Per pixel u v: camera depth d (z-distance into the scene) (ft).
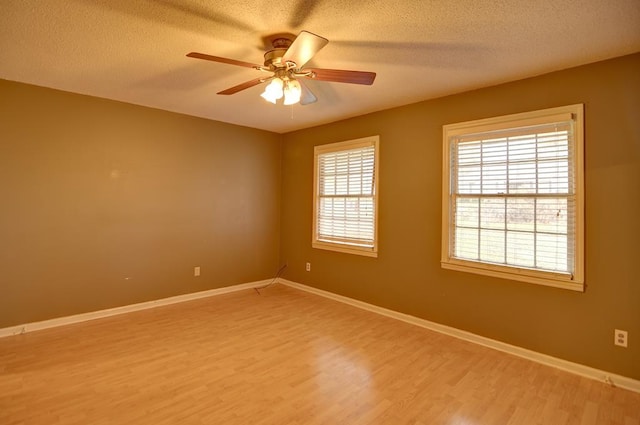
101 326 10.96
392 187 12.24
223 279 15.08
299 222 16.11
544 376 8.17
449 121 10.71
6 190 10.06
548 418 6.58
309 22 6.59
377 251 12.67
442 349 9.59
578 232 8.29
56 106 10.78
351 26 6.71
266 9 6.16
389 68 8.70
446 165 10.72
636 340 7.63
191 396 7.10
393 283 12.21
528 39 7.14
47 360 8.59
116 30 6.97
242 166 15.60
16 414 6.39
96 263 11.67
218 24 6.70
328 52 7.84
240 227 15.61
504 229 9.57
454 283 10.60
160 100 11.84
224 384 7.59
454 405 6.93
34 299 10.53
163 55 8.16
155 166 12.94
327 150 14.62
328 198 14.74
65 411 6.51
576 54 7.79
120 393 7.17
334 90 10.38
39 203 10.59
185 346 9.55
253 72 9.16
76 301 11.28
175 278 13.58
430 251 11.18
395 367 8.49
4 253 10.05
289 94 7.22
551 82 8.78
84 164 11.37
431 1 5.86
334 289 14.35
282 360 8.79
